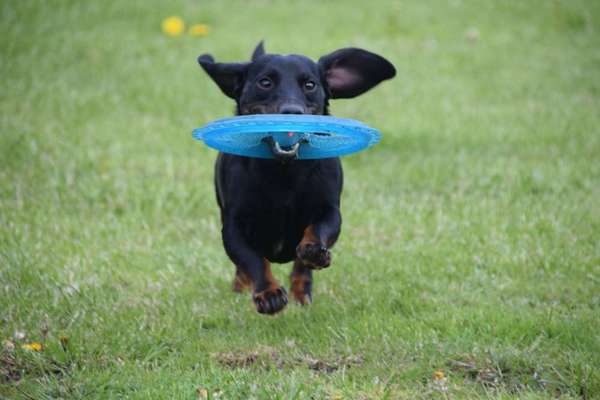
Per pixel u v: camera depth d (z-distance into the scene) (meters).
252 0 25.52
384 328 7.66
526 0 25.36
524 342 7.29
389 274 9.26
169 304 8.47
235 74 8.29
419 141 14.77
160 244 10.36
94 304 8.34
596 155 13.81
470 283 8.98
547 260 9.41
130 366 6.89
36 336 7.45
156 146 14.47
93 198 11.95
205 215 11.50
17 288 8.66
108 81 18.14
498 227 10.55
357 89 8.56
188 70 18.98
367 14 24.08
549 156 13.91
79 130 15.05
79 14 22.88
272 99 7.89
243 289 8.94
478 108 16.86
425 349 7.10
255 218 7.92
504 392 6.28
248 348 7.38
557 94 17.84
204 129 6.77
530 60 20.47
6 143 13.91
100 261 9.64
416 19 23.80
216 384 6.39
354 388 6.32
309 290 8.73
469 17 24.06
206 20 23.17
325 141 7.40
